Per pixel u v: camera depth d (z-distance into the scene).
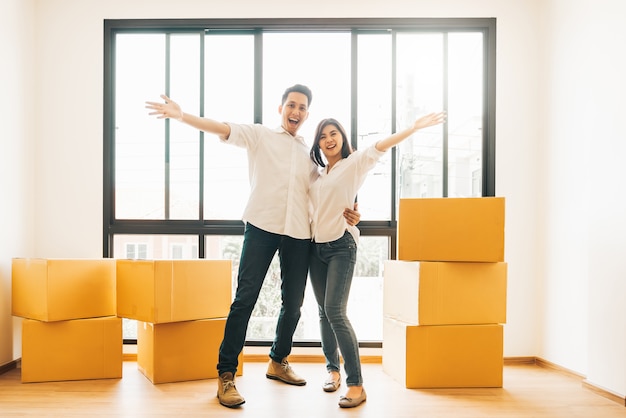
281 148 2.40
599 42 2.46
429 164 3.16
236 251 3.16
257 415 2.01
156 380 2.47
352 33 3.13
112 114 3.12
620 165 2.26
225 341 2.23
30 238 3.00
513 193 3.09
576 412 2.09
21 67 2.90
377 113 3.16
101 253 3.07
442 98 3.16
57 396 2.26
